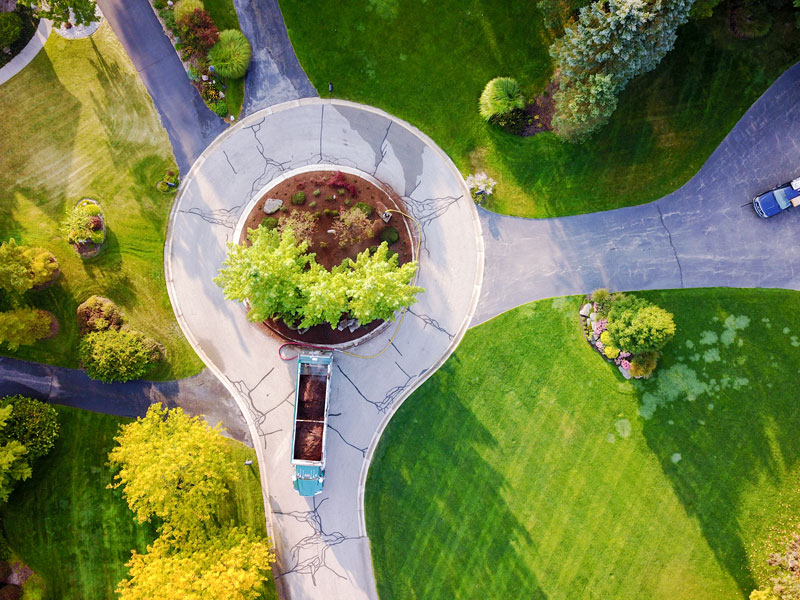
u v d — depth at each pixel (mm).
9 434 29094
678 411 31219
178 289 31406
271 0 31453
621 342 28734
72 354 31188
